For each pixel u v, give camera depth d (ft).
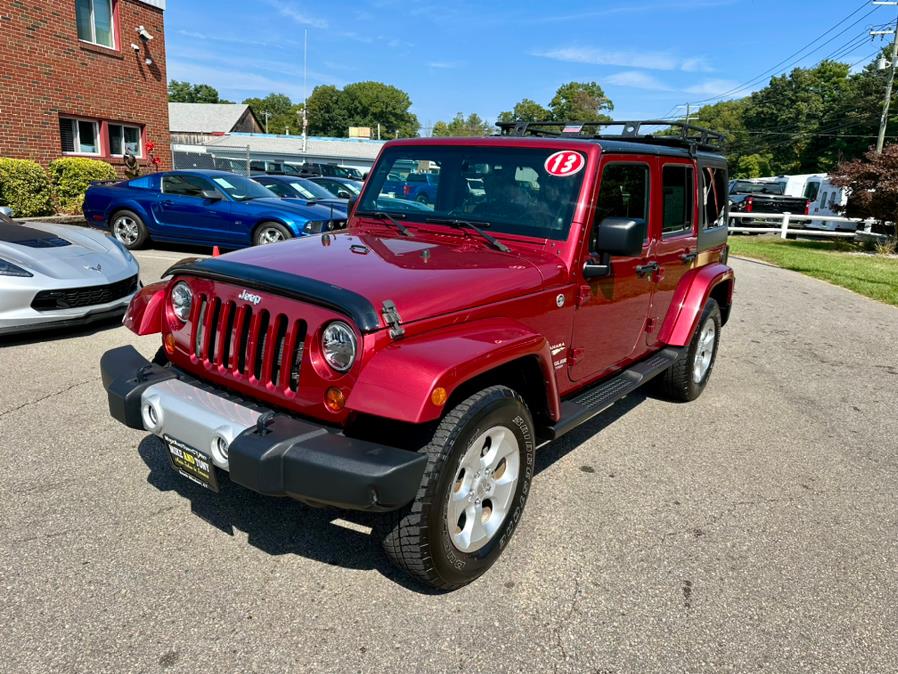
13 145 44.98
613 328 13.25
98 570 9.48
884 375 21.61
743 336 26.43
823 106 255.50
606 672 8.12
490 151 12.41
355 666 7.98
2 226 21.38
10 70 44.16
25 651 7.91
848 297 37.06
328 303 8.50
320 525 10.93
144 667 7.79
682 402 18.11
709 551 10.85
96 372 17.33
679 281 16.19
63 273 19.45
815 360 23.18
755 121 279.69
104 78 51.55
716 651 8.57
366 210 13.67
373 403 7.98
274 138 160.86
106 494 11.48
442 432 8.59
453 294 9.33
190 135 161.58
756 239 71.92
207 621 8.61
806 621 9.23
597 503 12.28
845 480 13.74
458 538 9.21
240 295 9.49
